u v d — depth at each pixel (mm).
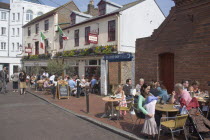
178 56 8938
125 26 15070
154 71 10117
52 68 18156
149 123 5262
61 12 22875
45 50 24266
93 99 12617
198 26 8141
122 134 5949
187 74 8516
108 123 7031
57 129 6531
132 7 15609
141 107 5352
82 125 7066
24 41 29656
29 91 16797
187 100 5742
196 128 5109
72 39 19469
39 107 10242
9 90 17922
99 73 16094
